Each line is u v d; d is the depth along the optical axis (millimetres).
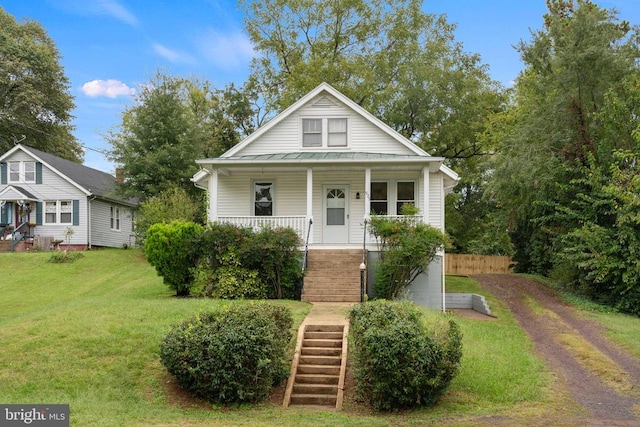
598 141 21047
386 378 9188
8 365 10438
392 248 17250
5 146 43094
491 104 33094
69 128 49500
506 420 8703
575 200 21016
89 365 10523
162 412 8914
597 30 20984
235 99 40062
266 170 21094
